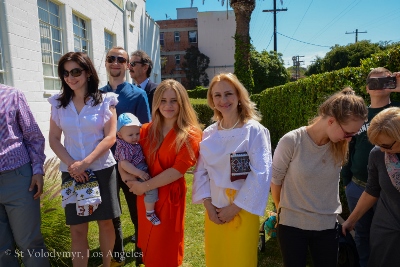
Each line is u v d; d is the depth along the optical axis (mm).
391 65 3055
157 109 2365
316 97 4828
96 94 2570
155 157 2369
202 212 4566
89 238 3635
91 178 2436
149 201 2318
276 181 2176
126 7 10492
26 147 2490
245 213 2064
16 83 4848
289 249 2129
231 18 33812
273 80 27406
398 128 1700
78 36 7250
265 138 2105
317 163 2012
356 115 1795
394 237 1868
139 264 3129
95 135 2547
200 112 12297
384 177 1898
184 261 3281
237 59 15172
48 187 3293
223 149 2119
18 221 2389
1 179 2303
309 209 2068
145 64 3775
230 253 2096
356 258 2381
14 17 4812
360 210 2201
